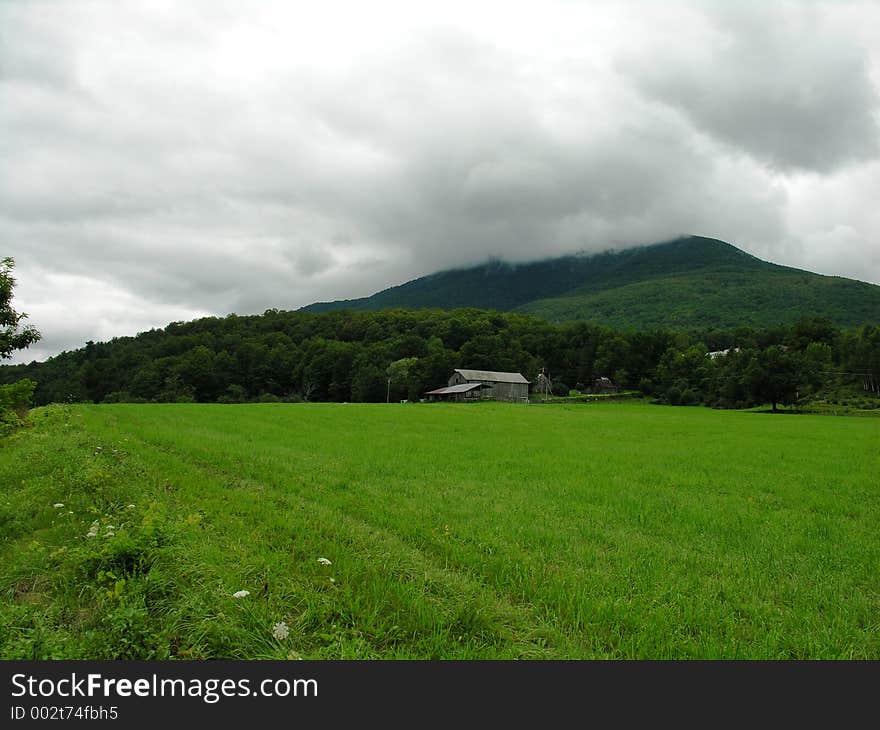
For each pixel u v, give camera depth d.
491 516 12.53
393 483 16.50
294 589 7.23
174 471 15.71
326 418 48.97
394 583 7.61
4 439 22.05
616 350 152.62
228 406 67.69
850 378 122.12
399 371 135.88
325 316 198.88
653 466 23.00
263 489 14.45
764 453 29.28
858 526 13.10
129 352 160.50
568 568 9.02
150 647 5.83
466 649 6.10
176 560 7.53
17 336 23.11
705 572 9.37
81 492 11.84
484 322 177.00
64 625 6.30
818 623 7.35
